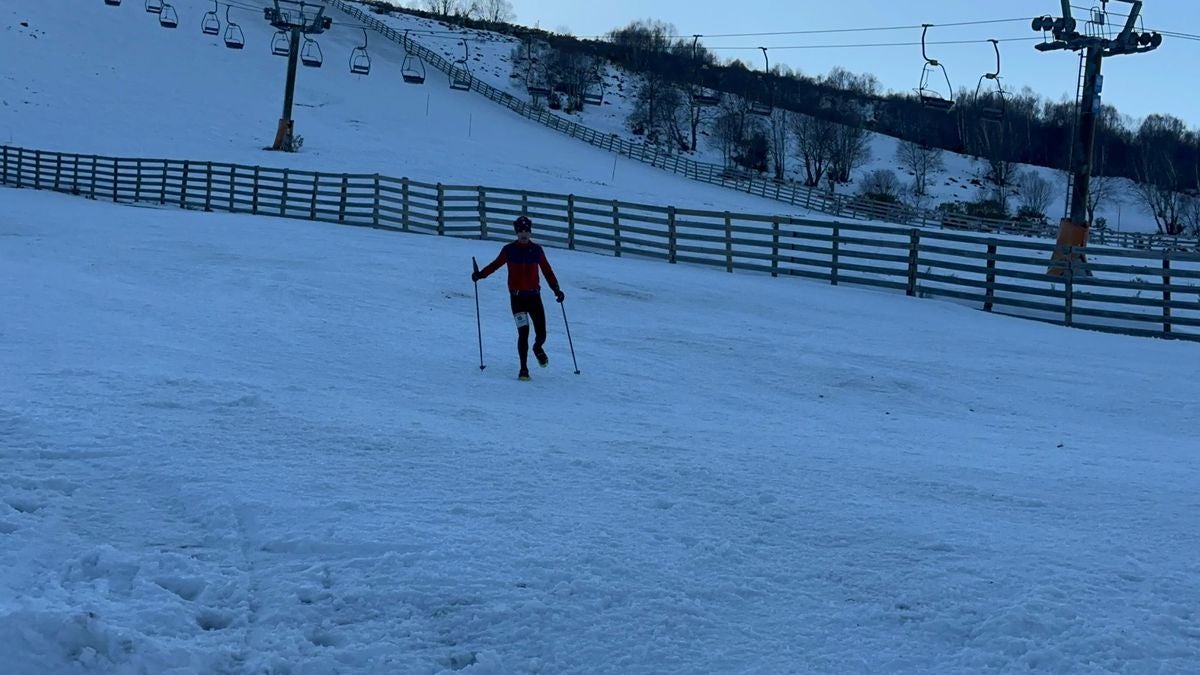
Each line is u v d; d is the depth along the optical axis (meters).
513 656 3.67
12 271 15.44
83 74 66.88
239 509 5.08
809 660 3.75
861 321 17.28
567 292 18.03
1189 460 8.12
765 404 10.34
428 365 10.81
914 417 10.23
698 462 6.80
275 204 33.47
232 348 10.79
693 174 67.38
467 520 5.14
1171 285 17.78
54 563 4.22
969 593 4.40
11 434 6.25
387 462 6.26
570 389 10.14
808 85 68.50
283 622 3.83
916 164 67.31
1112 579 4.63
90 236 22.12
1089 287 25.48
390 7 133.88
